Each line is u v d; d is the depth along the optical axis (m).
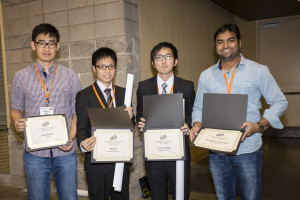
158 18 3.74
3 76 4.13
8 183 3.92
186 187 1.94
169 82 2.00
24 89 1.87
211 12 5.57
